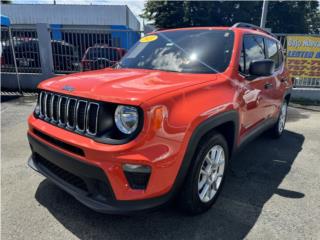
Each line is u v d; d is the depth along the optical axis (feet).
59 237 7.98
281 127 17.39
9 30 31.24
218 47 10.91
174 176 7.63
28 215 8.87
